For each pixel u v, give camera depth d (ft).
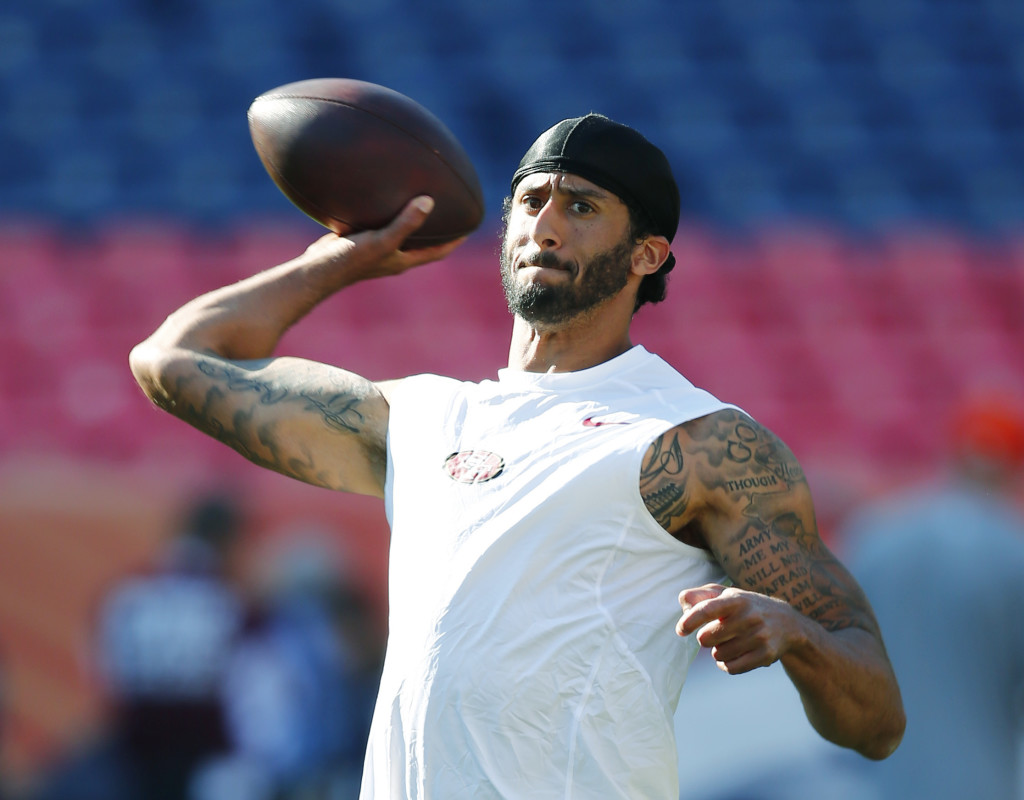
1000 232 165.89
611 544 24.18
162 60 178.70
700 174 171.12
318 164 29.25
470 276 142.20
